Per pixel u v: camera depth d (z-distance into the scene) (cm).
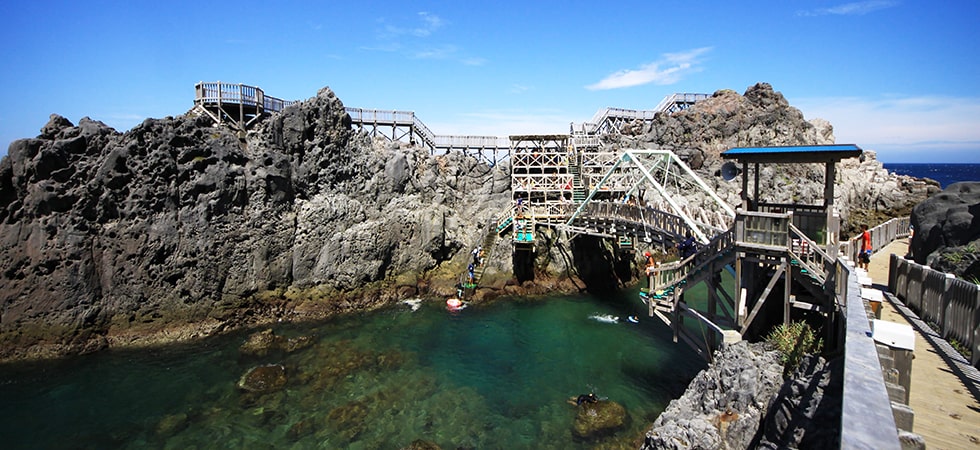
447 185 4556
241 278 3525
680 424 1625
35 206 2997
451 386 2484
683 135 5588
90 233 3116
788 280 1794
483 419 2194
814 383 1425
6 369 2745
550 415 2219
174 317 3259
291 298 3681
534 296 4016
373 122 4653
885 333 877
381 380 2542
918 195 5622
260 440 2050
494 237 4197
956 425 916
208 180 3409
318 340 3094
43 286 2992
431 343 3042
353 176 4062
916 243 2409
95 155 3194
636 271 4525
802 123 5722
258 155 3684
